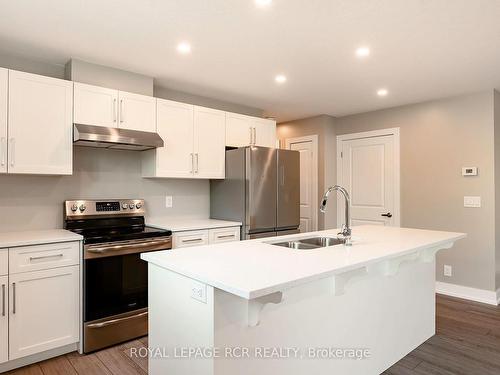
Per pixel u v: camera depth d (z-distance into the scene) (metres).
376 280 2.23
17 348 2.27
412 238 2.44
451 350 2.61
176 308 1.60
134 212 3.35
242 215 3.61
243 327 1.49
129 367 2.35
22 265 2.29
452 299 3.79
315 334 1.83
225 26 2.28
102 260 2.59
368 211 4.70
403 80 3.38
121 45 2.58
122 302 2.69
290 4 2.01
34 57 2.80
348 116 4.95
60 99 2.67
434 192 4.08
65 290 2.46
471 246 3.79
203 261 1.66
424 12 2.09
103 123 2.87
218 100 4.12
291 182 3.95
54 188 2.98
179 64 2.97
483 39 2.46
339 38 2.45
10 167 2.44
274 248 2.01
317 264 1.61
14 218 2.79
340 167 5.02
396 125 4.43
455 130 3.91
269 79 3.37
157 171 3.23
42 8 2.04
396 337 2.43
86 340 2.52
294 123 5.34
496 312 3.39
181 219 3.83
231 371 1.44
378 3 1.99
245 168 3.57
